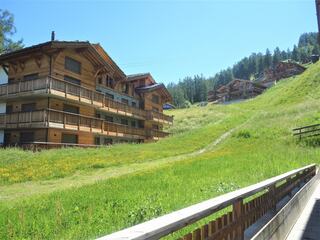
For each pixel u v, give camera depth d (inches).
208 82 7263.8
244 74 7460.6
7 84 1168.2
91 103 1300.4
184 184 491.8
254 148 1208.8
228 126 1939.0
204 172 633.6
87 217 310.0
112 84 1659.7
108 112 1533.0
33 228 277.7
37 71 1206.3
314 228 314.2
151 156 1111.0
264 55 7485.2
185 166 751.7
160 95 2111.2
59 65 1209.4
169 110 3319.4
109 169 850.8
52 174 755.4
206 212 129.0
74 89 1202.0
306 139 1227.9
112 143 1555.1
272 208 267.6
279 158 857.5
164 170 692.7
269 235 227.0
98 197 413.1
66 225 289.0
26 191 592.1
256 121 1920.5
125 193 431.5
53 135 1149.1
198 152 1326.3
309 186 493.4
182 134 1819.6
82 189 508.7
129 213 306.0
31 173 743.1
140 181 552.1
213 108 3011.8
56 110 1117.7
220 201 144.1
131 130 1630.2
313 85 2573.8
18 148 1029.8
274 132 1473.9
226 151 1202.0
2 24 1797.5
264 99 3129.9
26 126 1087.0
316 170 666.8
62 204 369.1
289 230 301.7
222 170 653.9
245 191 178.9
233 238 174.9
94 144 1409.9
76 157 979.9
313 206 421.1
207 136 1697.8
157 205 331.0
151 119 1838.1
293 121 1593.3
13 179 687.7
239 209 184.7
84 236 252.5
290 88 2832.2
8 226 279.4
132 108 1696.6
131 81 1830.7
